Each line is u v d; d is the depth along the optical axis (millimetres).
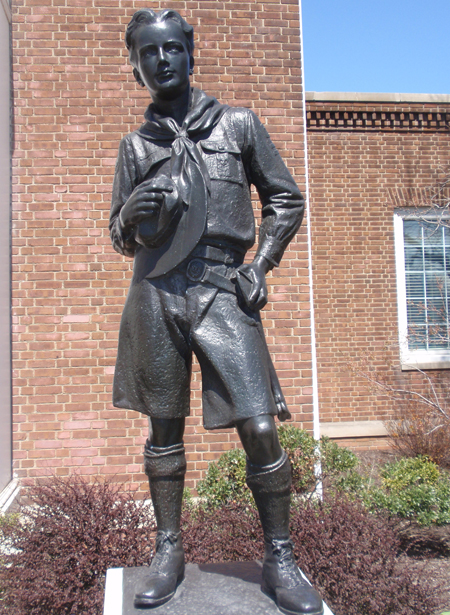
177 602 1837
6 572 3072
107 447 5469
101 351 5559
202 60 5879
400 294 8586
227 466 4480
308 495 4383
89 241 5633
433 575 3488
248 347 1925
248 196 2135
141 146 2164
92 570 3123
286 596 1757
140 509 3561
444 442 7387
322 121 8539
